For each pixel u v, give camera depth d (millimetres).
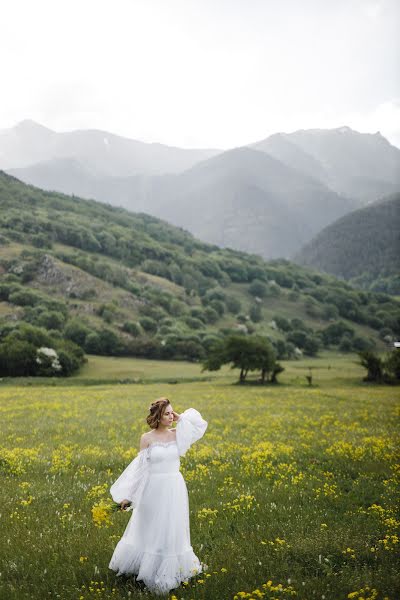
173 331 146875
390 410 28906
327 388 55281
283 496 10336
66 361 84438
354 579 6242
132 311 173750
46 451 16281
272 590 5887
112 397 40000
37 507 9602
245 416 26062
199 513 9055
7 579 6484
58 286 181500
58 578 6414
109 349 125688
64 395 42156
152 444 6676
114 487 6609
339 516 9000
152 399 37750
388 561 6812
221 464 13750
